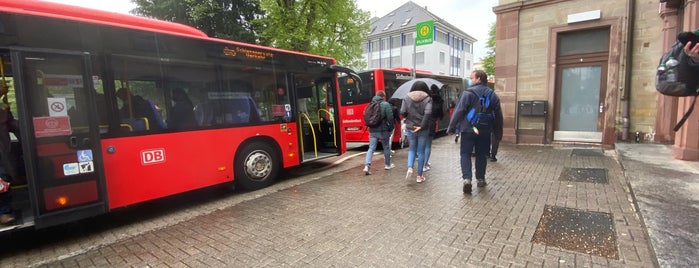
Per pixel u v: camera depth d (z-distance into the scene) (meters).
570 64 9.54
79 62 3.89
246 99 5.95
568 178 5.82
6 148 3.80
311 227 4.05
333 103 7.90
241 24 17.58
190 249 3.62
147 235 4.11
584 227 3.68
